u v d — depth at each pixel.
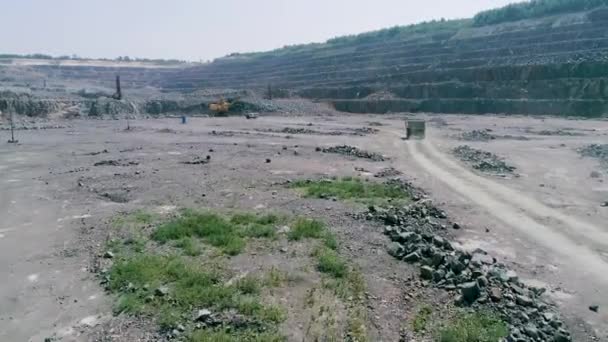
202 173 25.64
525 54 83.62
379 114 79.62
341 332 8.94
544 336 8.99
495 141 40.78
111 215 17.38
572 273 12.32
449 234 15.43
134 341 8.80
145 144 40.47
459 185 22.67
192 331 8.97
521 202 19.48
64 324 9.61
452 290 10.70
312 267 11.97
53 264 12.81
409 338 8.80
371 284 11.03
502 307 9.93
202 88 140.25
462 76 83.81
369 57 117.12
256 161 29.91
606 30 79.31
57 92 93.31
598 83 65.44
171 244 14.01
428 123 58.81
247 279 11.02
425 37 116.88
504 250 14.02
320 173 25.61
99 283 11.48
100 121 68.88
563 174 25.78
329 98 95.56
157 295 10.46
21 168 28.81
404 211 16.83
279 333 8.81
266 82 128.88
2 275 12.15
